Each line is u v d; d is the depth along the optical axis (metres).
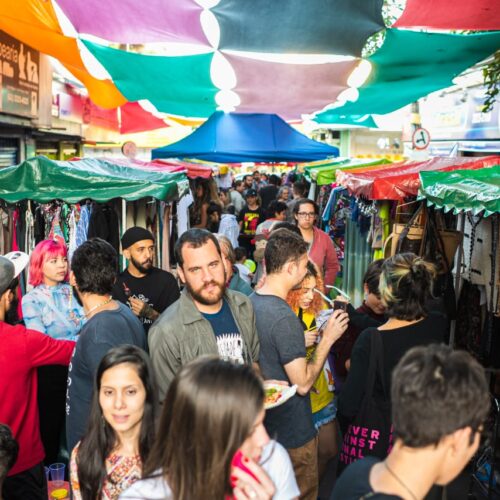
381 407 3.23
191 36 6.62
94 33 6.87
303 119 13.69
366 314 4.38
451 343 5.58
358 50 6.94
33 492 3.53
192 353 3.13
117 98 10.27
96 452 2.41
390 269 3.29
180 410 1.67
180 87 8.77
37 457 3.54
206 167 12.51
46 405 4.34
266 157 10.06
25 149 11.00
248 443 1.73
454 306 5.50
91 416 2.45
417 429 1.57
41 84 10.76
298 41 6.61
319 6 5.70
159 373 3.13
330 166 12.15
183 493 1.66
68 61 8.20
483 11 5.90
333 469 5.11
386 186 6.36
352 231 9.28
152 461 1.78
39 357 3.44
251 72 7.91
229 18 6.04
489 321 4.95
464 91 12.76
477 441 1.63
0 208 5.82
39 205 5.88
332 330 3.53
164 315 3.25
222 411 1.63
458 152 13.43
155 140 15.73
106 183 5.66
